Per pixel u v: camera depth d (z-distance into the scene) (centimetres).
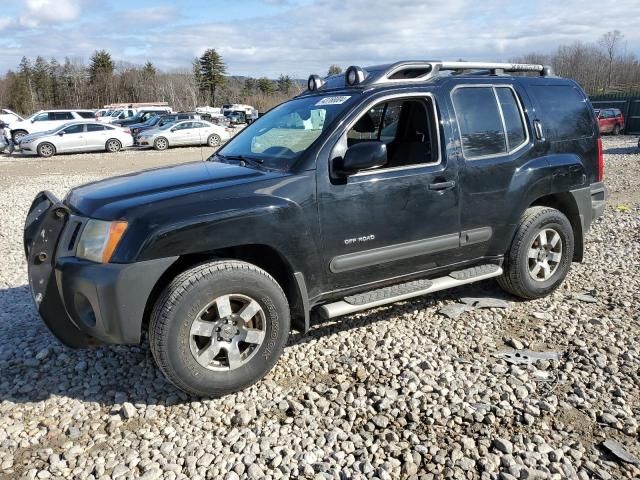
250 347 350
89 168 1889
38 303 342
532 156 465
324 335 430
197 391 333
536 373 365
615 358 384
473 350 402
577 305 482
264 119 464
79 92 8681
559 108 492
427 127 431
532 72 507
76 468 285
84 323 329
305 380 367
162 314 318
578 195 498
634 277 548
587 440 299
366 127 455
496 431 307
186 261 350
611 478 270
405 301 495
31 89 8456
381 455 290
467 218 431
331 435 304
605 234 735
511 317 459
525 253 467
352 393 347
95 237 324
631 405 330
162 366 324
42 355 402
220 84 8925
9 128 2700
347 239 377
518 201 455
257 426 315
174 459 290
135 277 312
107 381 371
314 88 468
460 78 439
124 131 2550
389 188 389
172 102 8088
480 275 450
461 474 275
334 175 370
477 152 434
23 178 1605
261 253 369
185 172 391
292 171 364
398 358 391
